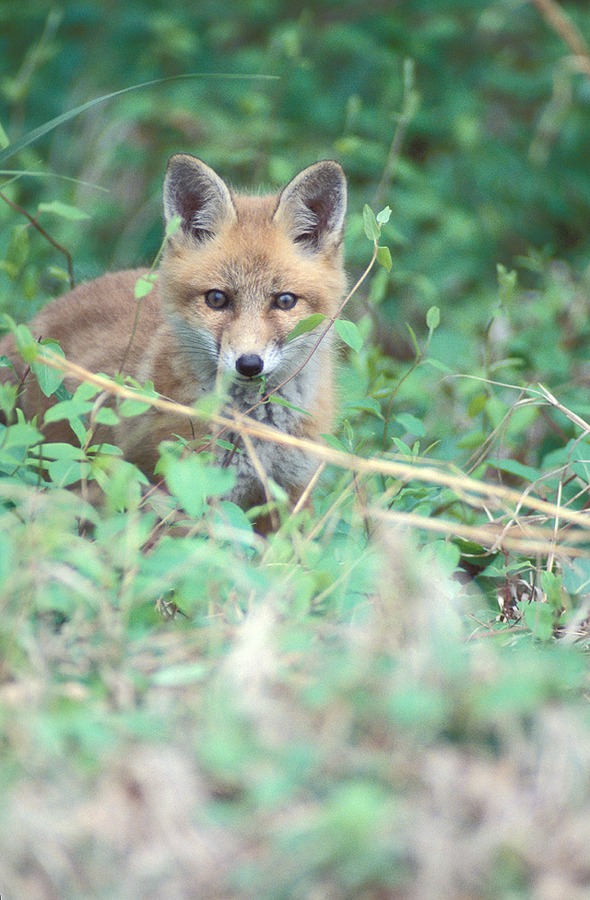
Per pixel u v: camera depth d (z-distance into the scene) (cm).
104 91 1836
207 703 545
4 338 1112
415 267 1641
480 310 1560
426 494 868
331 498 817
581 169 1928
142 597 616
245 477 927
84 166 1744
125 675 573
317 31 1956
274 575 694
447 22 1875
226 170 1625
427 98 1880
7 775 496
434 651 568
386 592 616
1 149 910
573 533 788
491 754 538
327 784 511
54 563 614
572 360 1354
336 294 1001
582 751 522
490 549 819
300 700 551
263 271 951
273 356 922
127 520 661
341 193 982
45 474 858
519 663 573
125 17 1895
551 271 1680
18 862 477
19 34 1898
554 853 484
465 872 475
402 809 493
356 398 1030
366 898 472
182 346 952
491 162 1858
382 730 538
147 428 922
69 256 1089
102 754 513
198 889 475
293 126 1736
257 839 490
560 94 1748
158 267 1099
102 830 489
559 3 2075
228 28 1848
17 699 546
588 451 911
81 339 1038
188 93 1770
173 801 495
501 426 953
